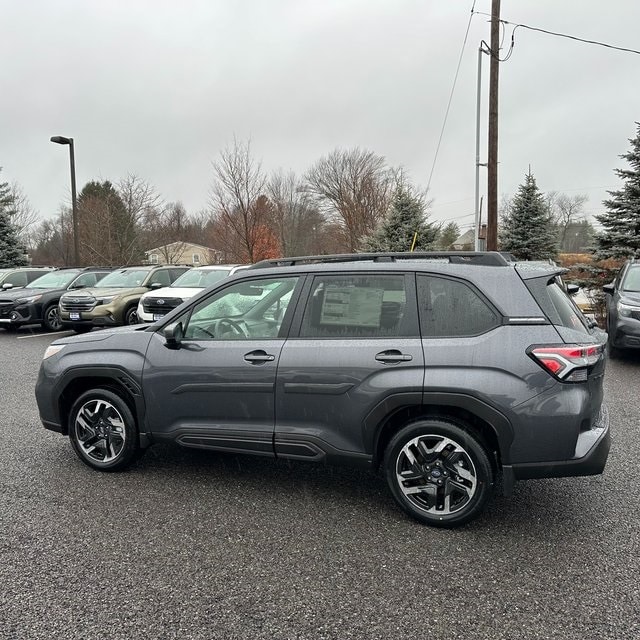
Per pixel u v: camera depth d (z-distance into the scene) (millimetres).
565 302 3416
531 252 23734
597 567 2859
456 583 2723
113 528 3293
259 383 3559
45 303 13266
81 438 4219
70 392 4297
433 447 3279
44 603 2555
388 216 25656
